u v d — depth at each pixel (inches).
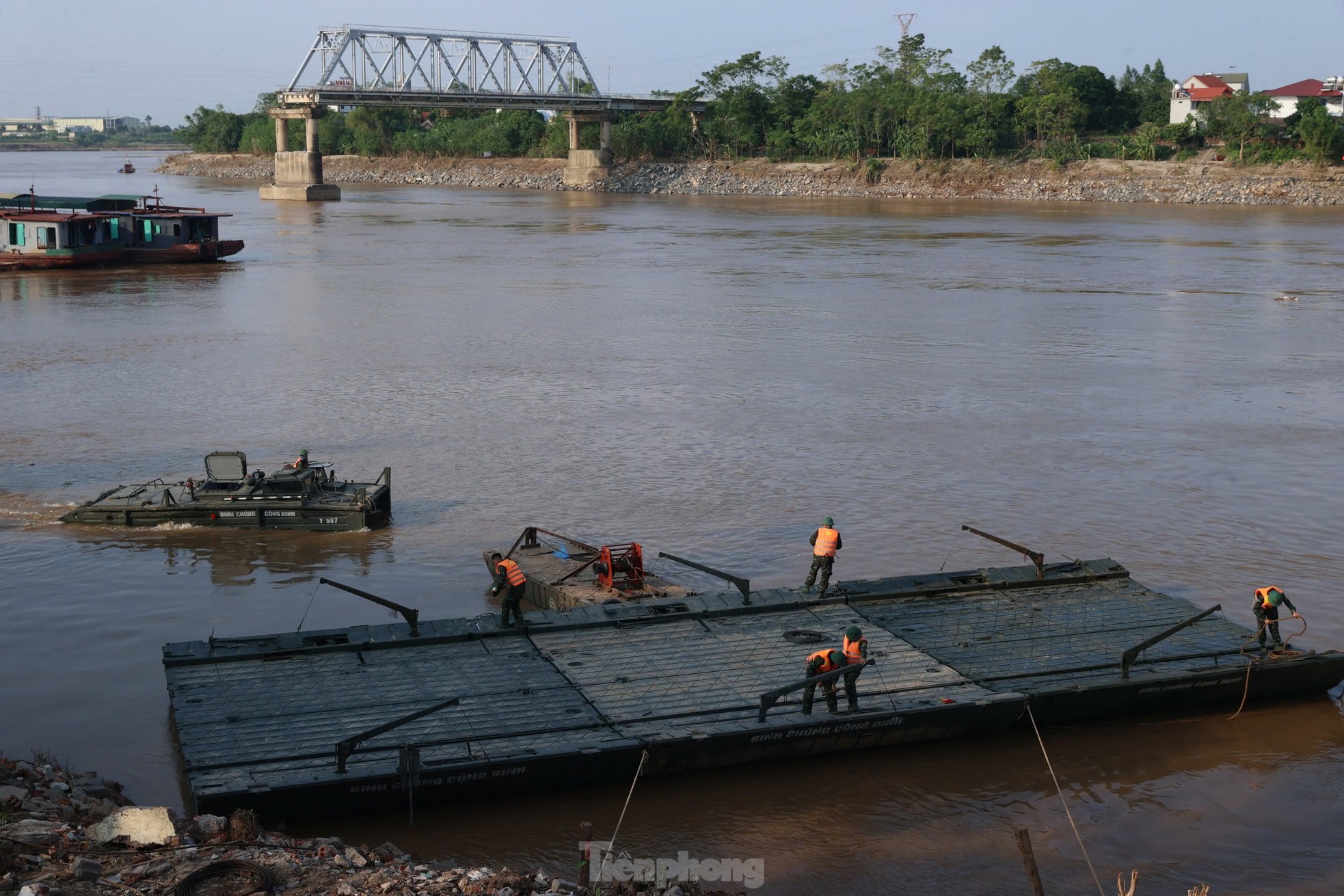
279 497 1136.8
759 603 893.8
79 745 720.3
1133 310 2696.9
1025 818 660.7
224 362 1995.6
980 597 931.3
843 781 695.7
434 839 629.0
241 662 780.0
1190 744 750.5
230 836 574.9
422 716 642.2
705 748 682.8
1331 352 2158.0
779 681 763.4
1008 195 7352.4
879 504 1224.2
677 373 1926.7
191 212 3759.8
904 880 597.6
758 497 1245.1
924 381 1870.1
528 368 1968.5
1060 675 783.1
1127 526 1157.7
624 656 800.3
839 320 2539.4
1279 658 807.1
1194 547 1095.0
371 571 1034.7
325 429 1526.8
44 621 914.1
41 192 7465.6
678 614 865.5
